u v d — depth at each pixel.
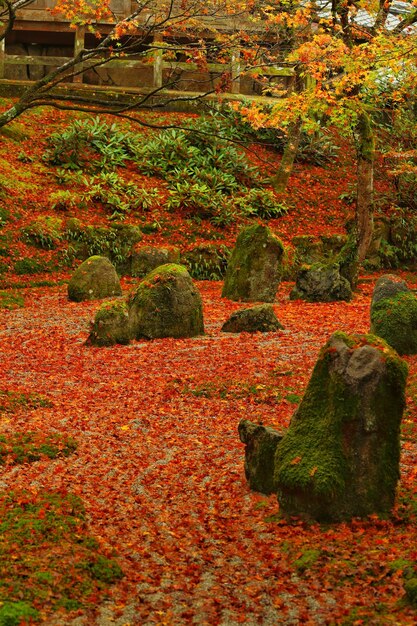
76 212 24.75
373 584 5.77
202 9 13.19
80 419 10.49
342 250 20.84
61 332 16.02
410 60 17.70
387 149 29.94
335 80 17.97
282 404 11.21
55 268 22.41
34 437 9.27
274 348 14.29
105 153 27.61
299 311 18.11
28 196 24.59
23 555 6.02
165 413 10.95
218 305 19.06
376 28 19.91
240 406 11.23
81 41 29.97
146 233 25.08
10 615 5.12
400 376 6.91
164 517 7.32
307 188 29.59
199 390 11.94
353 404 6.86
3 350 14.56
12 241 22.36
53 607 5.38
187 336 15.67
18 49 31.94
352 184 30.47
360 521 6.83
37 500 7.22
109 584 5.93
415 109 30.91
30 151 27.02
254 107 13.05
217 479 8.31
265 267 19.59
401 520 6.84
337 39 17.38
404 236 27.59
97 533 6.81
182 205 26.56
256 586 5.91
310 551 6.34
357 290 20.95
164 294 15.58
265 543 6.63
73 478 8.13
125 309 15.22
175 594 5.82
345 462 6.87
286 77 31.23
